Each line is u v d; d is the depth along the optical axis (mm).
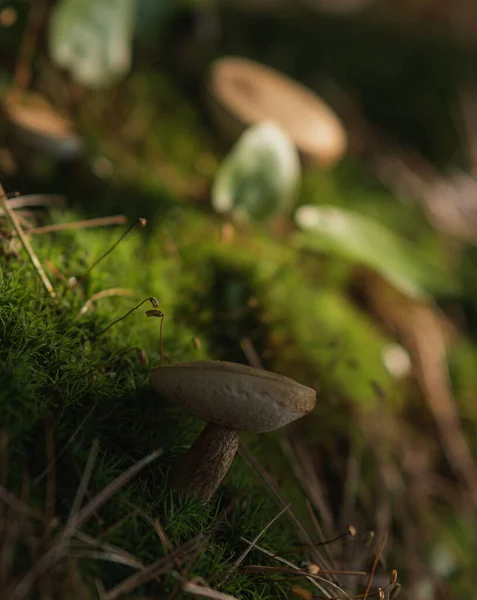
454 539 487
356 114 856
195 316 430
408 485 488
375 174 792
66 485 263
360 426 465
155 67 709
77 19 523
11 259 334
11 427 257
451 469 530
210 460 281
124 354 328
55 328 317
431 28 985
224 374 253
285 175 481
